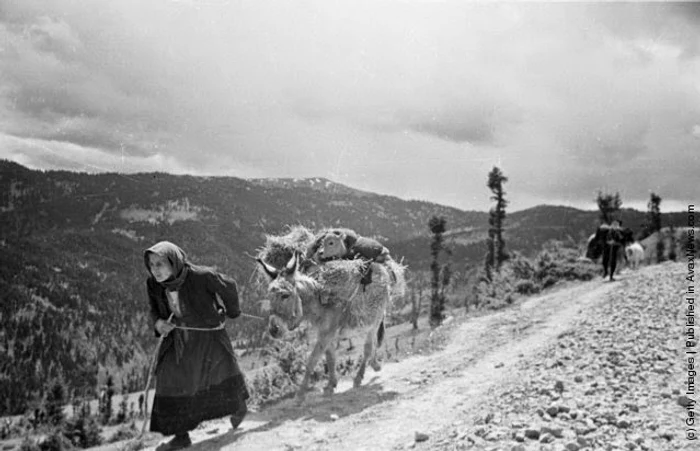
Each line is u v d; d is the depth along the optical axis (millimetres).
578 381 7457
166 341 6574
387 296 9406
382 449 5852
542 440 5207
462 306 38656
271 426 7109
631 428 5484
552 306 17750
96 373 172125
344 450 5961
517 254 29234
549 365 8656
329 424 7082
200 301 6562
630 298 15258
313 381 10367
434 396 8117
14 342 172250
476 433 5699
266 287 8289
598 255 23438
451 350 12391
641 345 9305
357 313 8836
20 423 80250
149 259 6289
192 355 6504
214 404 6594
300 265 8695
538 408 6215
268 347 10789
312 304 8195
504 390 7508
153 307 6641
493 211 41156
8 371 158875
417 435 5953
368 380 9906
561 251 28328
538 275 27594
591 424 5566
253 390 9758
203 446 6465
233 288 6816
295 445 6223
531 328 13711
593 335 10664
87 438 32531
